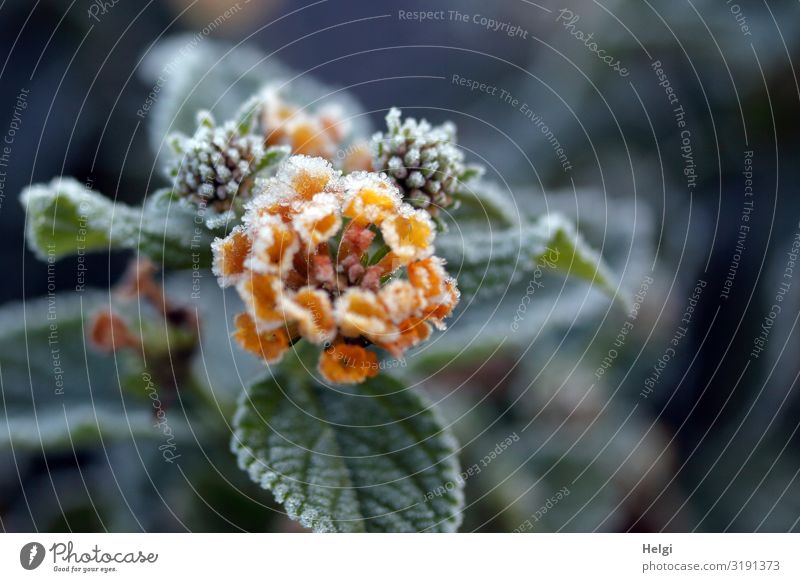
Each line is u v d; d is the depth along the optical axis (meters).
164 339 0.26
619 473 0.33
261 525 0.29
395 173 0.23
